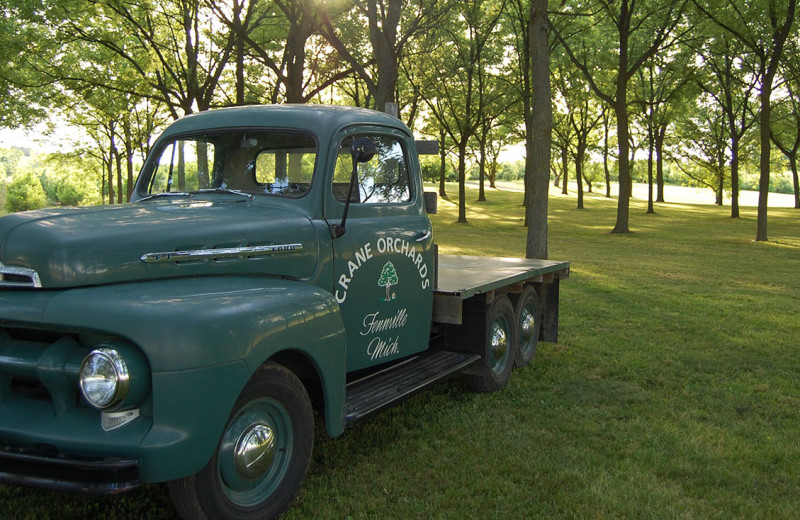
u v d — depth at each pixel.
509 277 5.89
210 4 16.48
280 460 3.36
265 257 3.59
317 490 3.69
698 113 46.94
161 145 4.55
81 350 2.86
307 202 3.98
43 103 23.66
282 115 4.25
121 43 21.62
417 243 4.80
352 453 4.28
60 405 2.83
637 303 10.69
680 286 12.84
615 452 4.40
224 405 2.84
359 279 4.22
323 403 3.55
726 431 4.86
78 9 18.69
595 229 31.38
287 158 4.12
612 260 17.81
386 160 4.63
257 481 3.22
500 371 5.90
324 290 3.79
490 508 3.56
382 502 3.57
